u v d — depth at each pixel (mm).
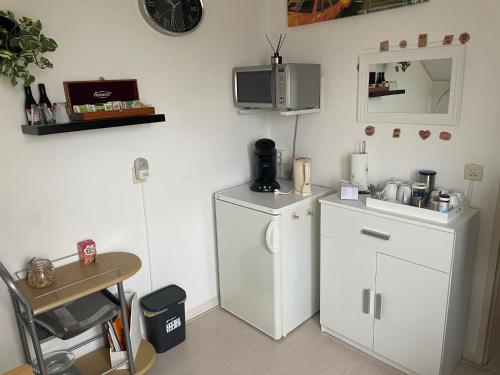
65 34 1874
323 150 2688
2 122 1745
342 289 2338
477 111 1970
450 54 1995
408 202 2107
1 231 1819
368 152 2449
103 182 2131
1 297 1849
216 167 2682
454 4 1941
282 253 2357
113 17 2027
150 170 2326
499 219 1992
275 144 2922
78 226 2068
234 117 2725
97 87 1972
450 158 2109
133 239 2320
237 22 2609
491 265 2062
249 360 2324
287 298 2471
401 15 2135
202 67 2469
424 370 2057
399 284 2053
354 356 2330
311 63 2566
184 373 2234
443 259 1854
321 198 2387
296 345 2441
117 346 2062
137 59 2154
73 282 1841
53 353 1998
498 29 1837
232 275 2670
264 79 2430
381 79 2289
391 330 2148
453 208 1932
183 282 2648
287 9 2641
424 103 2143
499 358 2275
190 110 2457
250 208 2391
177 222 2527
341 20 2393
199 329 2627
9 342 1913
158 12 2150
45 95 1822
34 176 1879
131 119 1961
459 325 2115
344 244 2258
